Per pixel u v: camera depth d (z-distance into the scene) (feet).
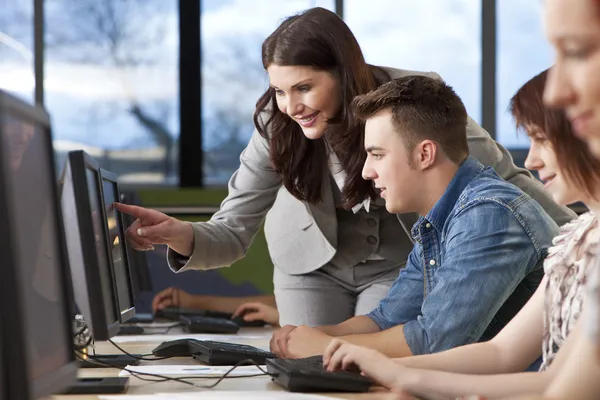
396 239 9.39
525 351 5.79
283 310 9.73
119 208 7.38
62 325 4.15
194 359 7.38
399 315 7.87
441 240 7.34
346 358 5.59
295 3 19.56
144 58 19.38
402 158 7.24
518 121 5.30
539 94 5.13
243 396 5.20
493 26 19.72
